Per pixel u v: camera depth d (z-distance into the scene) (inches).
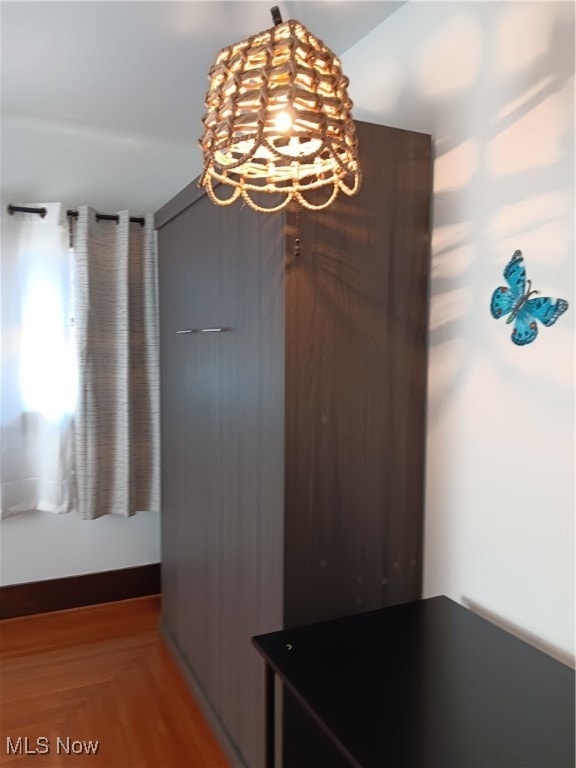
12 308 107.9
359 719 44.2
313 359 62.5
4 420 108.4
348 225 63.4
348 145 44.6
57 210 108.2
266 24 77.1
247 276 68.6
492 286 60.7
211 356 79.9
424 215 68.2
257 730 68.3
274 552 64.2
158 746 78.2
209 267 79.7
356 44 82.6
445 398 67.5
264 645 54.4
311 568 64.1
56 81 94.4
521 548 58.7
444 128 66.7
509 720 44.4
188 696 89.3
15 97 100.3
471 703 46.3
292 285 60.7
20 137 110.3
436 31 67.7
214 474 80.3
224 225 74.6
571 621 53.9
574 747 41.2
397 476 68.9
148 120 110.2
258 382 66.7
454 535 67.0
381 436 67.4
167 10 74.0
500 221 59.7
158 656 100.8
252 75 41.3
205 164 45.7
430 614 61.1
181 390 92.8
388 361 67.1
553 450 54.9
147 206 121.2
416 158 67.4
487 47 60.7
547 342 55.0
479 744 41.7
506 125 58.7
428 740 41.8
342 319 63.7
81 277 109.7
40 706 86.3
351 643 55.0
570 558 53.8
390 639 55.8
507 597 60.5
